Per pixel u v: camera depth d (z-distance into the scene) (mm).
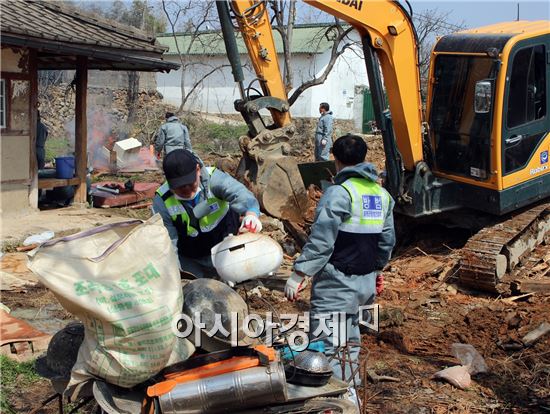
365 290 4309
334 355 3766
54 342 3477
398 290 7809
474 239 8039
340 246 4254
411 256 9227
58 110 24547
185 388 2957
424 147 8875
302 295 7258
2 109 10359
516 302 7508
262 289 7238
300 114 29688
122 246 3105
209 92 30969
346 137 4371
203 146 22422
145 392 3152
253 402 3014
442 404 4910
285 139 9242
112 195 12336
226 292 3365
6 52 10297
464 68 8578
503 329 6496
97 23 11672
